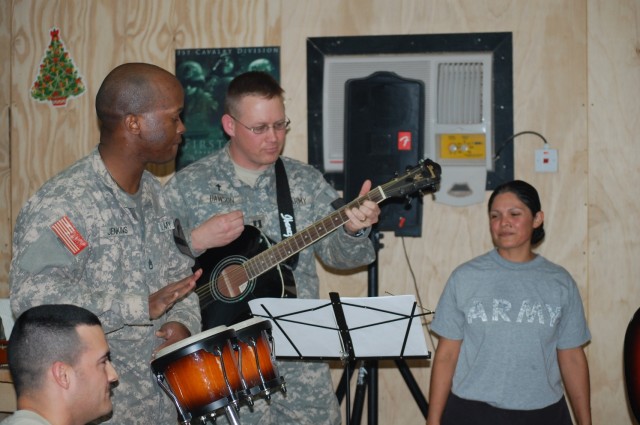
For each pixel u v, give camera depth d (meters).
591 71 3.53
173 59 3.80
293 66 3.72
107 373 1.73
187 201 2.95
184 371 2.02
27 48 3.92
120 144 2.18
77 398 1.66
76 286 2.03
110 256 2.15
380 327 2.57
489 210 2.90
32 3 3.91
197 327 2.34
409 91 3.49
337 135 3.68
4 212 3.92
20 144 3.92
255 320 2.20
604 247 3.53
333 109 3.68
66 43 3.88
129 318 2.05
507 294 2.74
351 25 3.67
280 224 2.92
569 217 3.55
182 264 2.41
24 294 1.98
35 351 1.63
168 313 2.34
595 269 3.54
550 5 3.54
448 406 2.77
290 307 2.54
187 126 3.78
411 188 2.82
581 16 3.53
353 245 2.80
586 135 3.53
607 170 3.52
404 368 3.39
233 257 2.84
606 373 3.53
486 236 3.60
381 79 3.50
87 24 3.87
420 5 3.62
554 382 2.72
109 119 2.16
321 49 3.68
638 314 2.50
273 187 2.95
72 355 1.65
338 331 2.61
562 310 2.75
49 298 1.98
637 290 3.51
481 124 3.58
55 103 3.90
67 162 3.89
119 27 3.85
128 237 2.21
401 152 3.49
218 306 2.82
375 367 3.34
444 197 3.61
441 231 3.64
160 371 2.03
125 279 2.19
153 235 2.30
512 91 3.56
